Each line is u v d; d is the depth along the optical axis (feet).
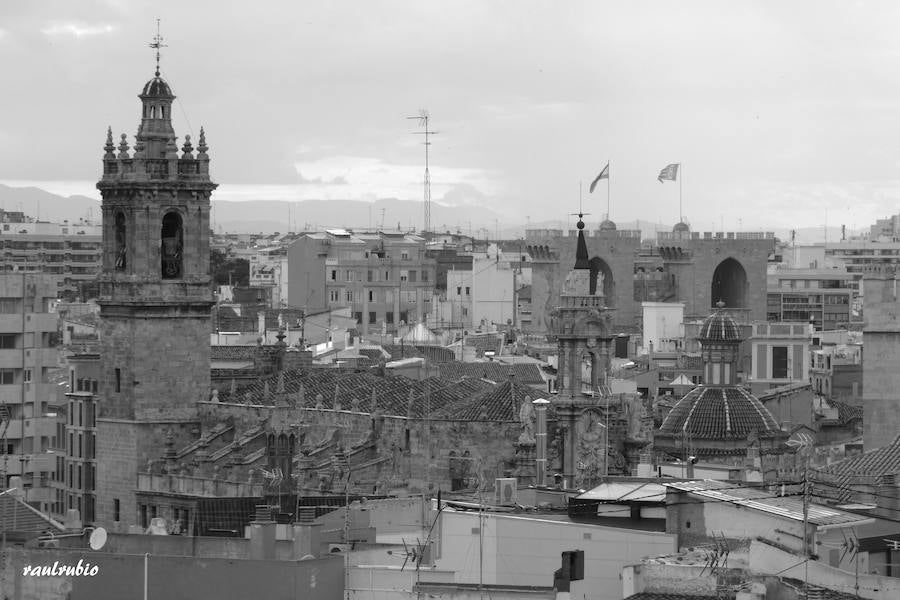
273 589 409.90
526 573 439.63
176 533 553.23
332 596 412.16
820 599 383.45
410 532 477.77
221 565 414.41
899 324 591.37
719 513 433.48
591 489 532.73
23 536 469.57
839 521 426.10
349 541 461.37
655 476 591.37
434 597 404.36
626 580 390.83
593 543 437.99
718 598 385.50
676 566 390.83
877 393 594.24
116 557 422.00
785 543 414.62
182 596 415.44
